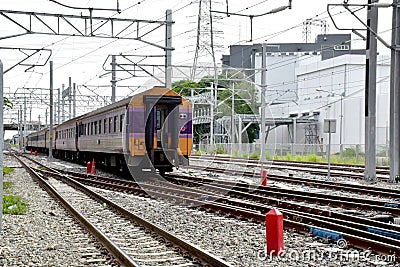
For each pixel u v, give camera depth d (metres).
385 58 99.88
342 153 71.38
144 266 13.53
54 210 25.36
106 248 15.70
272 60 122.00
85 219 20.22
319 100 104.38
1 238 18.05
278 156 84.00
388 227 18.58
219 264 12.84
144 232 18.72
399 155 41.69
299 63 122.44
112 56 57.62
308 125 101.81
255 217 21.09
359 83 97.62
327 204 26.27
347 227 17.59
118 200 28.89
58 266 13.90
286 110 115.88
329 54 124.62
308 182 37.41
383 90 99.69
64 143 77.56
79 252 15.61
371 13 42.66
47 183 36.81
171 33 43.56
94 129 52.28
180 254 15.04
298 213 21.62
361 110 93.06
